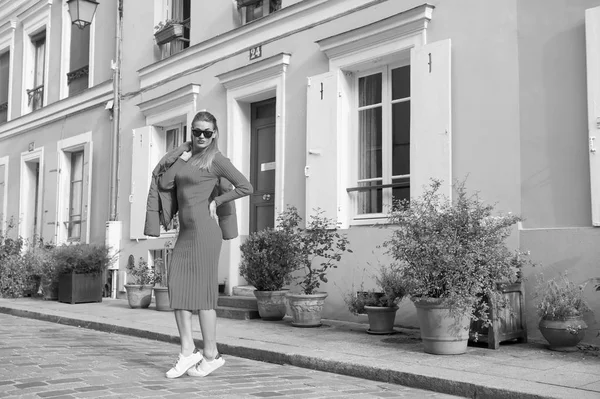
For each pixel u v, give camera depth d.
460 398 4.60
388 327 6.95
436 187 6.45
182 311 4.98
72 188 14.49
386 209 7.99
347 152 8.42
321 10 8.79
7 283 12.54
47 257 11.96
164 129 11.91
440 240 5.70
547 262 6.25
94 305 10.81
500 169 6.72
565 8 6.36
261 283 8.18
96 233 13.09
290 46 9.20
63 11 14.70
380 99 8.24
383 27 7.83
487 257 5.68
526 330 6.28
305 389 4.73
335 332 7.18
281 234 8.04
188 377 5.02
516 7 6.70
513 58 6.70
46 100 15.12
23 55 16.11
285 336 6.90
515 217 6.05
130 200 12.00
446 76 7.17
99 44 13.54
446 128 7.14
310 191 8.58
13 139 16.34
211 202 5.02
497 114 6.78
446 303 5.60
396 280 6.89
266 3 10.05
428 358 5.53
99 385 4.61
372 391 4.75
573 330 5.65
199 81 10.80
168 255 10.55
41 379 4.80
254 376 5.21
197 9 10.99
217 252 5.00
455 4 7.23
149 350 6.52
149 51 12.03
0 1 16.88
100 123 13.28
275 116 9.74
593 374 4.85
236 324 7.91
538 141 6.46
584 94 6.18
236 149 10.01
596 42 6.04
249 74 9.67
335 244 8.18
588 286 5.97
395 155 8.00
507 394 4.39
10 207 16.22
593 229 5.97
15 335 7.55
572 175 6.21
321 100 8.55
